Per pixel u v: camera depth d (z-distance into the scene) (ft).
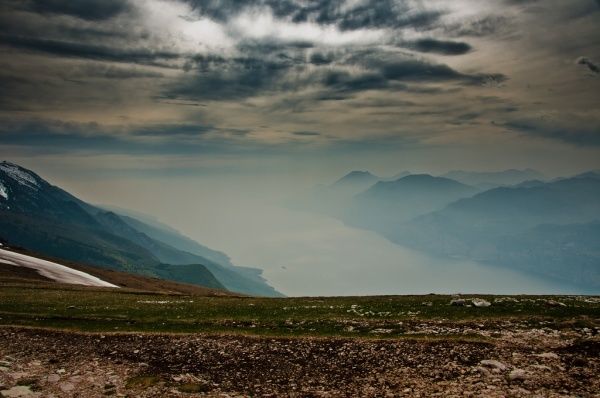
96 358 94.02
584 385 67.87
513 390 67.36
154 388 77.00
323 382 77.36
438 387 70.90
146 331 115.65
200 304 169.99
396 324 112.37
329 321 119.96
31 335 112.78
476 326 105.29
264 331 111.86
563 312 117.80
